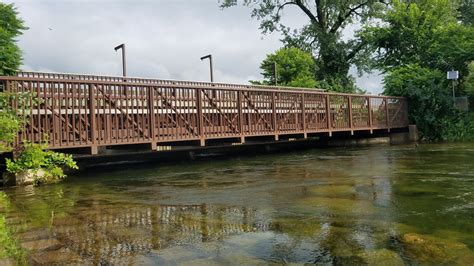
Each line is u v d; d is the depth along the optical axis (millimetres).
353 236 3848
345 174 8453
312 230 4109
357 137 20109
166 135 10719
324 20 29641
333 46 28484
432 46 24156
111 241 3961
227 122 12508
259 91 13703
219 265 3188
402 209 4945
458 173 8008
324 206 5262
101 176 9750
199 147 14859
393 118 20594
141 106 10188
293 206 5344
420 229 4027
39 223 4805
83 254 3559
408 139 21453
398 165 9766
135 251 3619
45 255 3535
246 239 3873
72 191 7395
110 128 9516
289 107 15023
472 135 20047
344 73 29766
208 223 4598
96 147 9195
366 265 3076
